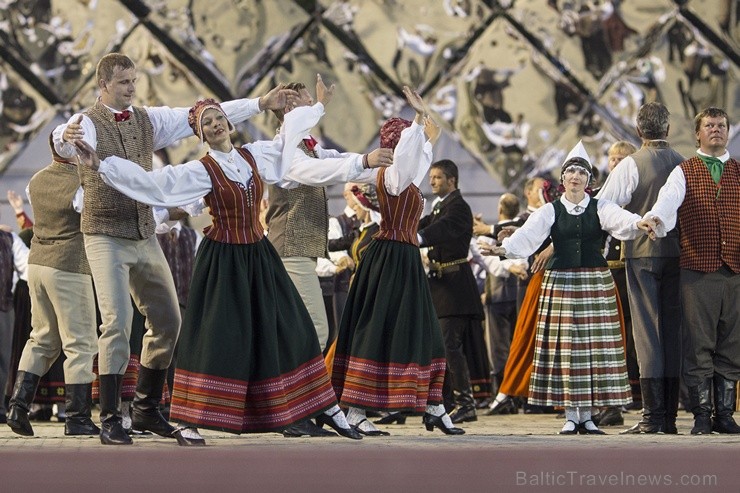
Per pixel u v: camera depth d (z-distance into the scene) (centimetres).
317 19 2284
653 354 1310
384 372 1234
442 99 2294
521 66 2284
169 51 2280
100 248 1135
